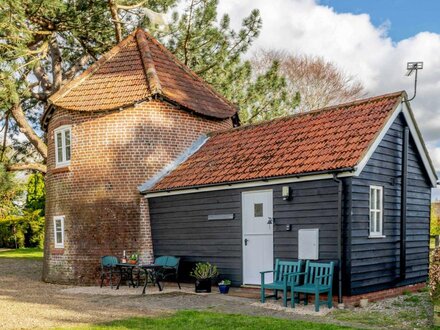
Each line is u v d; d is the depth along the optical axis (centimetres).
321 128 1484
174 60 2161
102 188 1812
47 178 2033
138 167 1816
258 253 1448
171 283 1677
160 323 1010
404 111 1438
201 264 1517
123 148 1819
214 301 1311
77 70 2783
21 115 2511
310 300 1287
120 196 1800
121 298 1395
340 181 1247
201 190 1585
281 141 1541
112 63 2028
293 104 2852
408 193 1503
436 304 1038
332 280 1227
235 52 2670
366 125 1365
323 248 1274
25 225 3978
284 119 1673
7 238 4000
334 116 1507
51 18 2297
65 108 1866
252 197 1471
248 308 1206
